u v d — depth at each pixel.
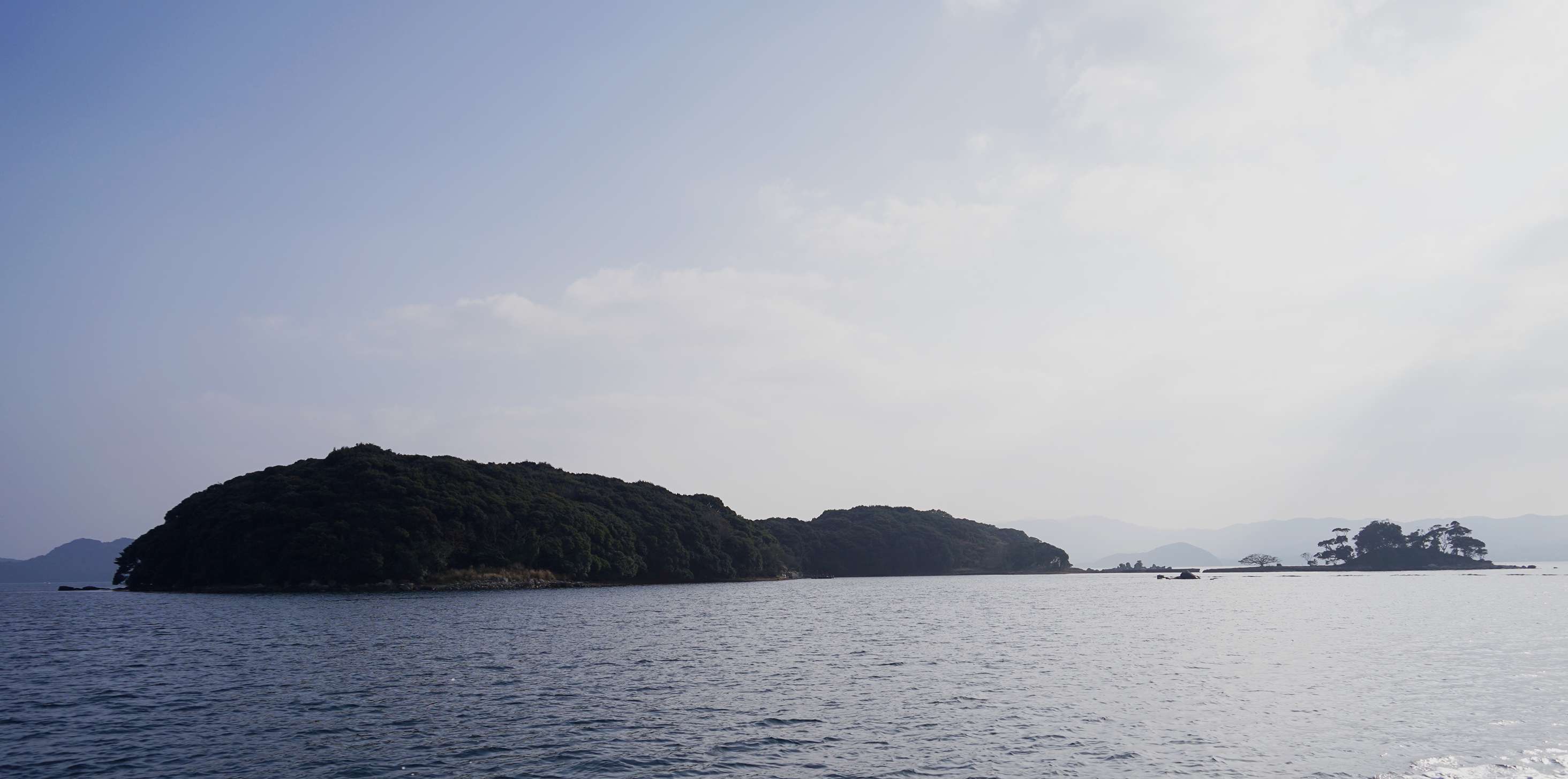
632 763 27.06
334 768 26.56
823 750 28.73
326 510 139.25
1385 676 43.84
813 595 145.88
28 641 61.12
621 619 84.00
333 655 52.75
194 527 141.75
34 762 27.25
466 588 143.00
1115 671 46.81
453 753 28.28
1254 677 44.31
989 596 143.88
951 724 32.75
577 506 181.75
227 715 34.31
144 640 61.41
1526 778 24.98
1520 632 67.00
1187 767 26.44
